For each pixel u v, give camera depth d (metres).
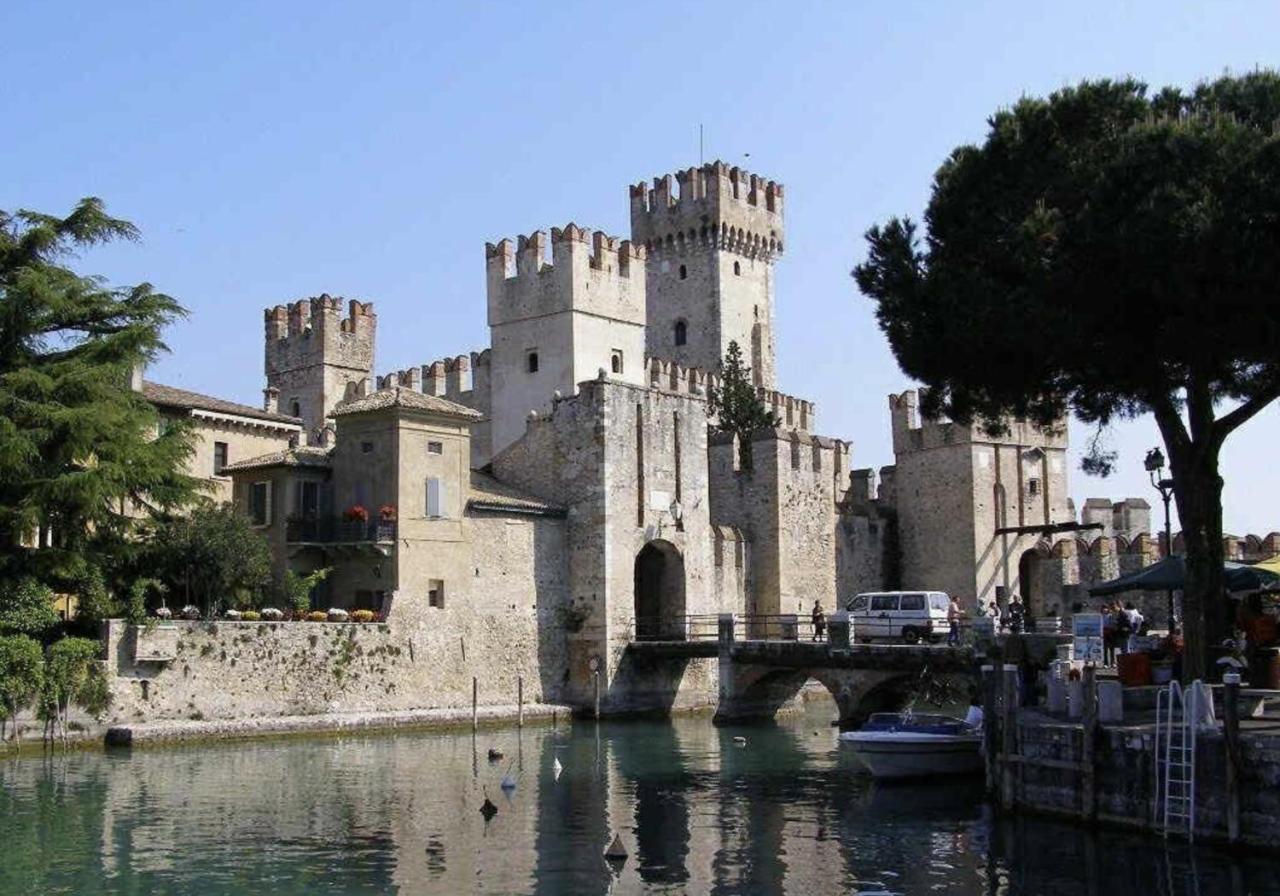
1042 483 87.25
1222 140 32.53
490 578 62.84
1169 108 36.56
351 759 46.41
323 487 61.53
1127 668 37.56
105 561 51.22
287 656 53.75
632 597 66.94
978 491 84.06
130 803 36.53
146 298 53.56
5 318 49.34
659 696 67.06
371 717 55.47
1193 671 34.69
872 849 30.72
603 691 64.56
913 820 34.41
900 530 87.19
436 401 62.22
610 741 53.81
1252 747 28.12
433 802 37.19
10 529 47.56
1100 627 35.34
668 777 42.72
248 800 37.25
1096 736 31.83
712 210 104.94
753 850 30.81
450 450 61.72
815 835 32.53
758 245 108.38
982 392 38.69
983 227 36.69
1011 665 35.25
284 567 59.72
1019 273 35.44
